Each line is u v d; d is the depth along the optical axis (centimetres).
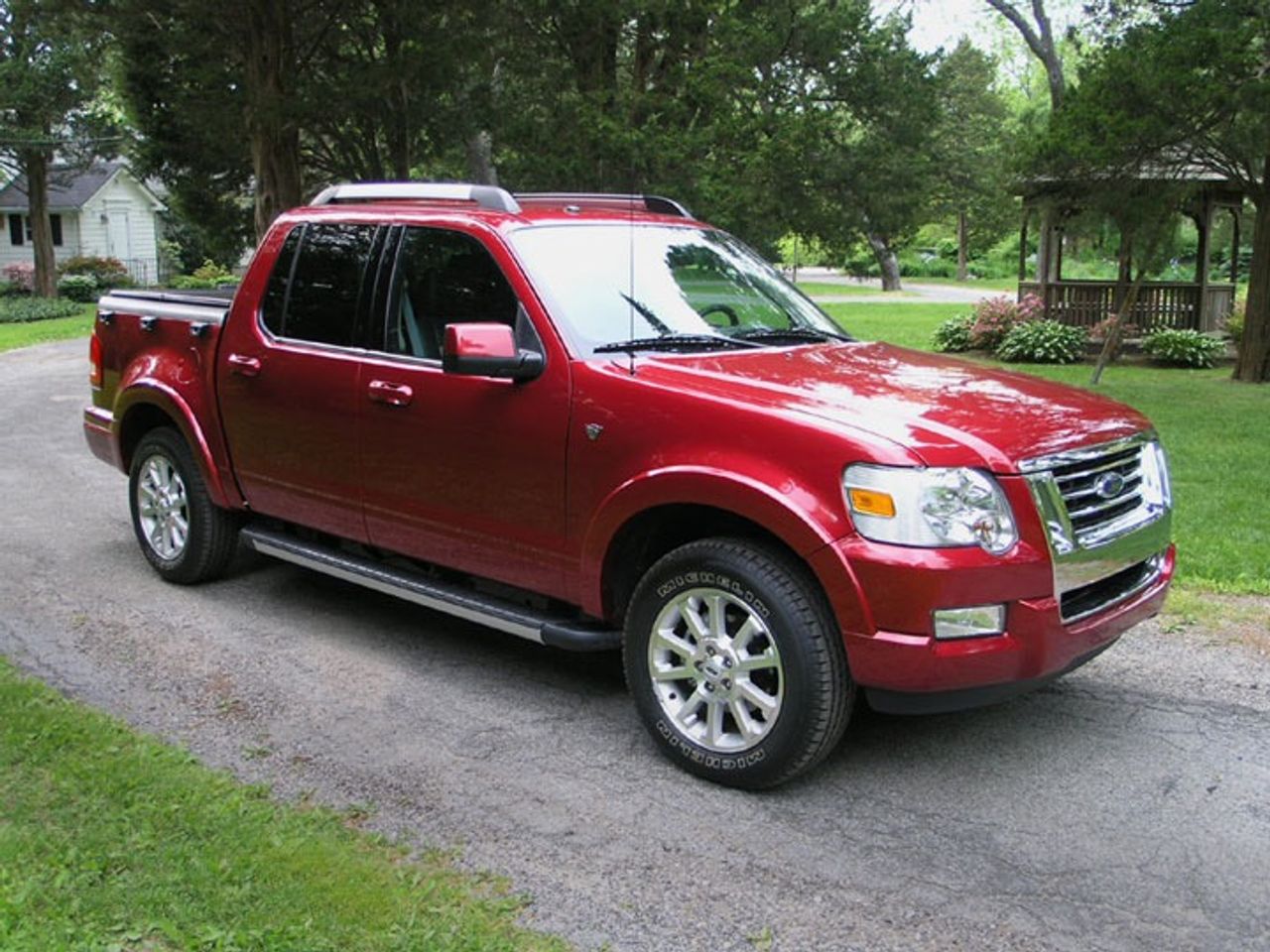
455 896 316
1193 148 1370
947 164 4466
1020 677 358
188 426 570
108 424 634
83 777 372
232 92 1734
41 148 3067
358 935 293
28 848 327
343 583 616
